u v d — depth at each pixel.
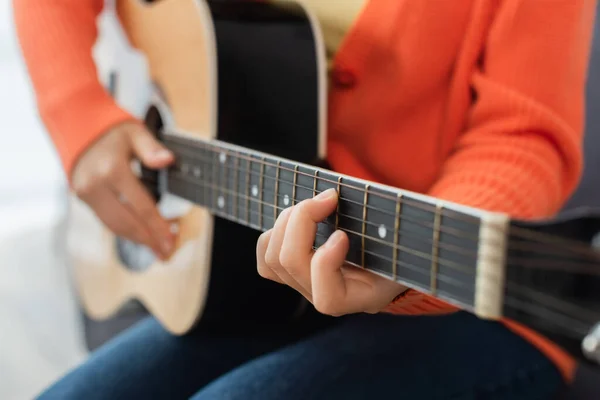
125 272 1.05
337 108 0.87
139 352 0.86
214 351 0.87
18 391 1.23
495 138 0.74
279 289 0.85
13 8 1.02
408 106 0.84
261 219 0.70
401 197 0.53
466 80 0.80
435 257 0.51
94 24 1.03
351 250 0.58
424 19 0.79
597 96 1.03
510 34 0.75
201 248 0.82
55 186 1.70
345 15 0.84
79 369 0.85
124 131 0.91
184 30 0.86
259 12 0.85
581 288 0.42
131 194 0.89
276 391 0.70
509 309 0.46
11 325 1.31
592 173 1.02
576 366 0.88
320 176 0.61
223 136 0.82
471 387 0.72
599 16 1.04
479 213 0.48
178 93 0.89
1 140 1.67
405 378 0.71
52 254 1.44
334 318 0.88
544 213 0.69
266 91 0.82
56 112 0.94
